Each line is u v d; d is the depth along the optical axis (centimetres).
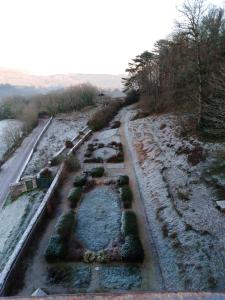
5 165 4934
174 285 1578
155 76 5106
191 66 3253
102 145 4003
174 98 4303
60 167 3216
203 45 3077
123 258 1773
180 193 2281
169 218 2097
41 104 8894
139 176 2973
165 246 1883
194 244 1778
